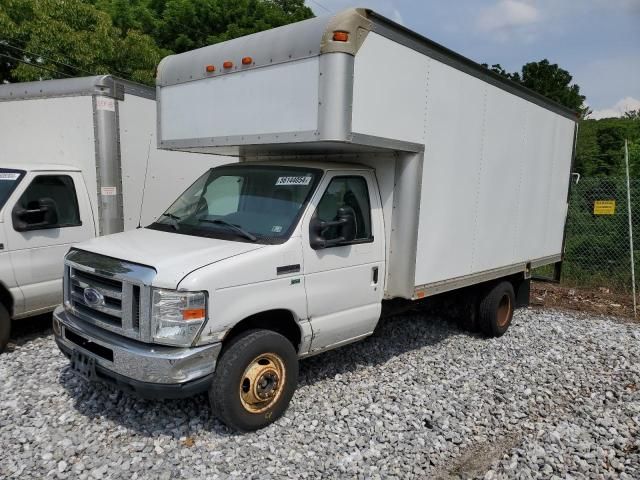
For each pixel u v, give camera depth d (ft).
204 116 17.10
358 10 13.98
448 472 13.05
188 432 13.84
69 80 22.86
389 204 17.34
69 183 21.80
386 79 15.17
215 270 12.74
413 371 18.95
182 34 82.69
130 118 23.80
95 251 14.15
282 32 14.92
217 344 12.83
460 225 19.56
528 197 24.27
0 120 25.11
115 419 14.35
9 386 16.15
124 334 12.92
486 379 18.67
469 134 19.33
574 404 17.19
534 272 37.63
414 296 17.52
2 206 19.24
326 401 16.15
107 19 54.49
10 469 11.99
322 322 15.49
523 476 12.80
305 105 14.26
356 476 12.42
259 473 12.21
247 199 16.25
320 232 15.05
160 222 16.97
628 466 13.43
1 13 48.49
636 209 37.01
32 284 19.92
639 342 24.30
